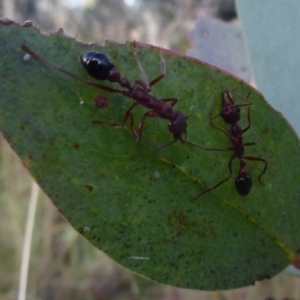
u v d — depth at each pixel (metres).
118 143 0.05
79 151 0.05
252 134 0.05
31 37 0.05
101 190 0.05
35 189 0.12
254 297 0.11
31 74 0.05
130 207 0.05
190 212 0.05
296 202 0.05
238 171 0.05
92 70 0.05
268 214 0.05
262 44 0.06
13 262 0.17
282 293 0.10
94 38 0.20
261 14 0.06
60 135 0.05
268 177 0.05
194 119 0.05
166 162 0.05
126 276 0.16
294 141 0.05
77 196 0.05
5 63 0.05
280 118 0.05
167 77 0.05
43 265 0.17
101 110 0.05
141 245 0.05
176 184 0.05
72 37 0.05
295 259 0.05
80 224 0.05
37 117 0.05
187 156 0.05
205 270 0.05
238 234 0.05
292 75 0.06
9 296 0.16
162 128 0.05
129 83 0.05
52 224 0.17
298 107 0.06
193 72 0.05
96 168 0.05
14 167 0.18
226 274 0.05
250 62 0.06
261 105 0.05
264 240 0.05
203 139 0.05
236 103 0.05
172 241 0.05
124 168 0.05
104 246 0.05
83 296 0.16
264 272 0.05
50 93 0.05
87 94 0.05
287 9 0.06
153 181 0.05
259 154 0.05
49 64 0.05
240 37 0.08
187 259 0.05
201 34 0.08
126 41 0.05
